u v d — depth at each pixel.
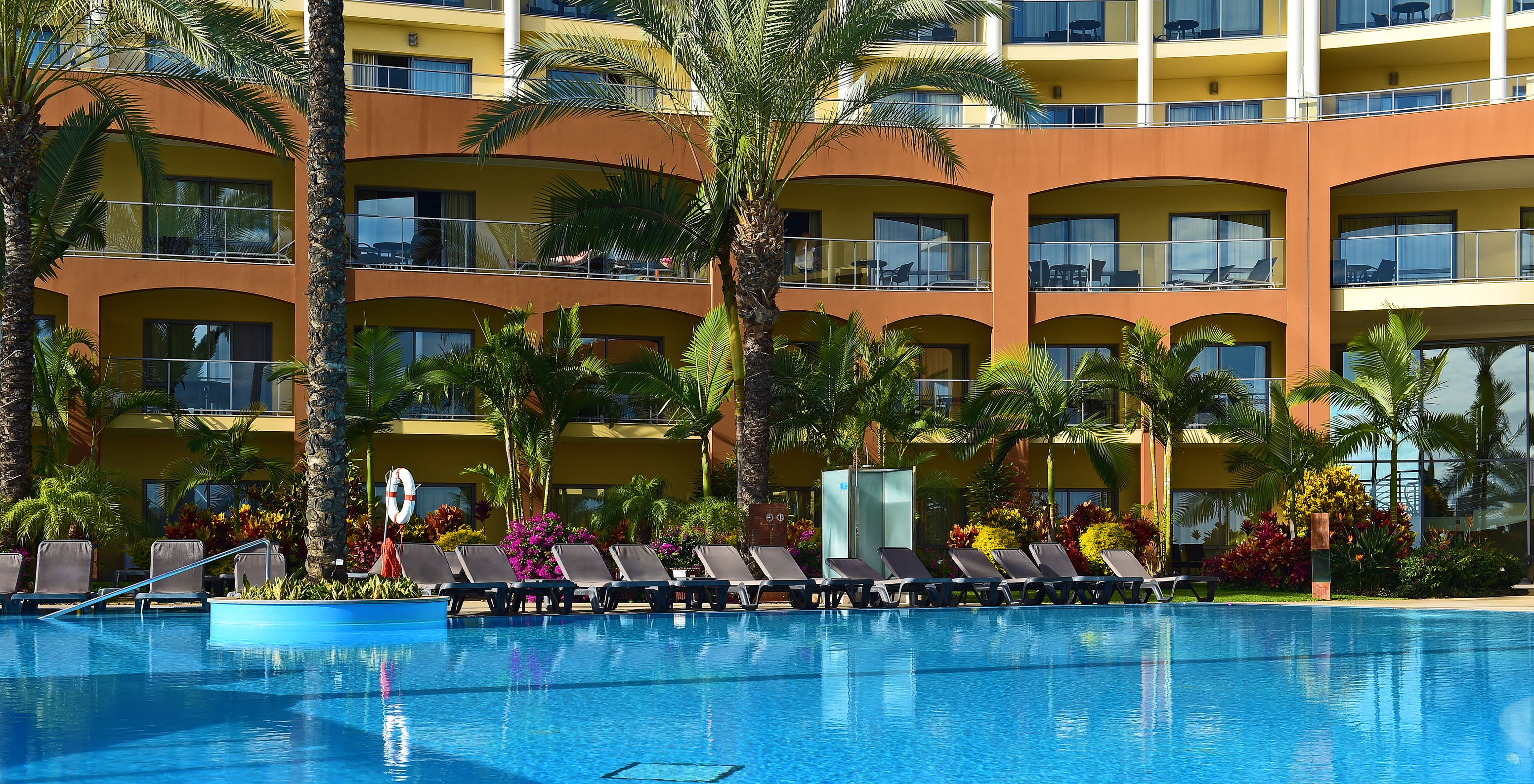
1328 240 26.48
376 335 21.59
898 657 10.91
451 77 26.17
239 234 24.78
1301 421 26.39
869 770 5.94
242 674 9.38
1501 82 25.73
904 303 27.19
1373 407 22.78
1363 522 22.41
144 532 19.86
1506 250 25.53
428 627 13.62
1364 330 27.91
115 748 6.30
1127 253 27.64
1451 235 26.00
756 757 6.22
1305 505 22.81
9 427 17.16
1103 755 6.31
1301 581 22.55
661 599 16.55
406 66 28.80
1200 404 23.97
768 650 11.52
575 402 22.52
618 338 28.05
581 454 27.59
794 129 26.89
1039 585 18.83
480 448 26.97
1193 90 30.73
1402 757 6.28
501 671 9.62
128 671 9.52
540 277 25.84
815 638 12.83
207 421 24.00
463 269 25.59
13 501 17.00
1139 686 9.03
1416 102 26.98
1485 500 27.41
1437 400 28.59
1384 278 26.50
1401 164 26.08
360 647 11.55
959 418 25.78
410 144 25.56
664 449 27.92
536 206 26.27
